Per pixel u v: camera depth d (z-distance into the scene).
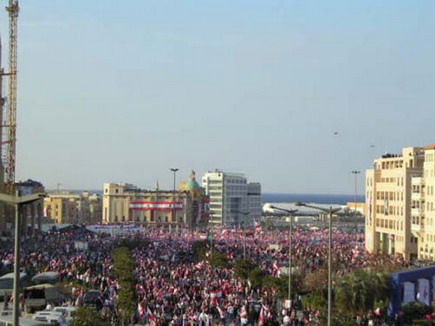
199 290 97.19
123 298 80.19
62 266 116.38
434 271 97.00
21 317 65.31
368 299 87.69
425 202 196.25
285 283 99.62
